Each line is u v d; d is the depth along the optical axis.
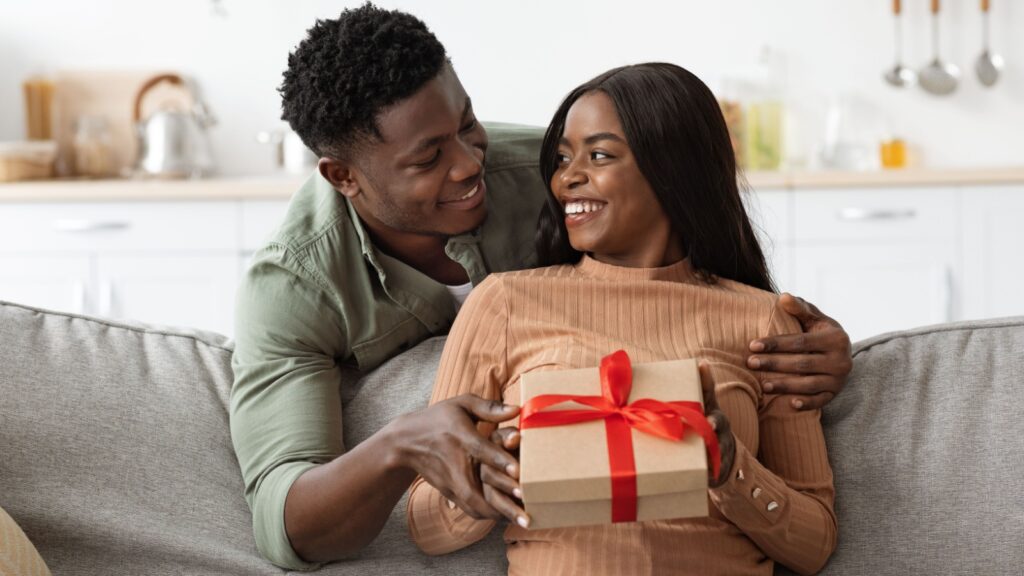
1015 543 1.52
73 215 3.90
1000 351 1.65
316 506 1.49
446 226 1.68
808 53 4.39
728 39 4.39
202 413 1.71
